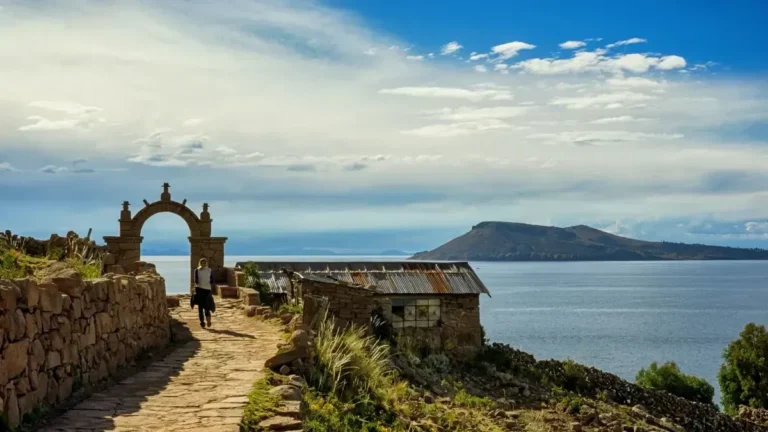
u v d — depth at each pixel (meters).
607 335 102.44
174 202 35.84
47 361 9.57
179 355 14.88
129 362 13.60
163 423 9.07
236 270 32.50
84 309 11.25
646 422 30.61
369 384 15.02
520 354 37.41
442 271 39.19
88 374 11.19
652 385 54.34
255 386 11.47
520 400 29.66
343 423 11.86
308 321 20.12
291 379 12.58
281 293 34.72
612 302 178.62
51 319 9.83
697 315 142.38
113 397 10.57
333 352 15.20
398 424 14.12
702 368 75.56
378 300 35.88
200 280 19.81
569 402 29.22
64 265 19.59
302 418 10.31
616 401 35.06
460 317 37.75
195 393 10.93
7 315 8.34
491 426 20.34
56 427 8.73
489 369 34.62
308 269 38.00
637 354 83.00
